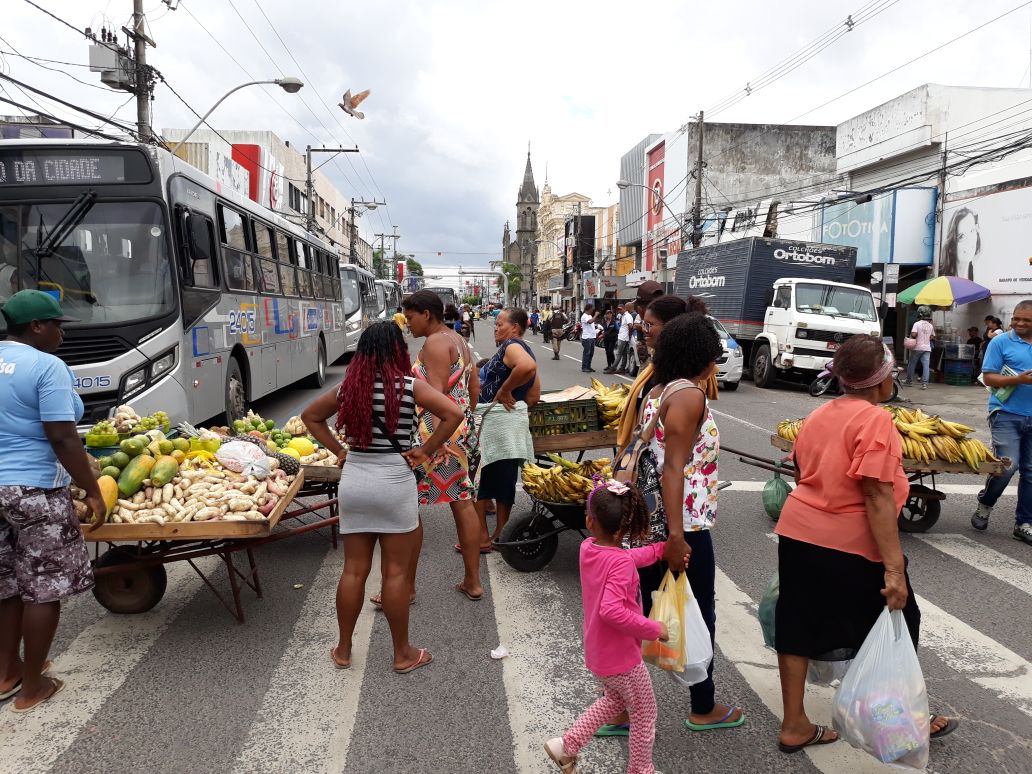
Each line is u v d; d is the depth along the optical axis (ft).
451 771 10.25
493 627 14.88
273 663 13.33
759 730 11.30
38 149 24.93
